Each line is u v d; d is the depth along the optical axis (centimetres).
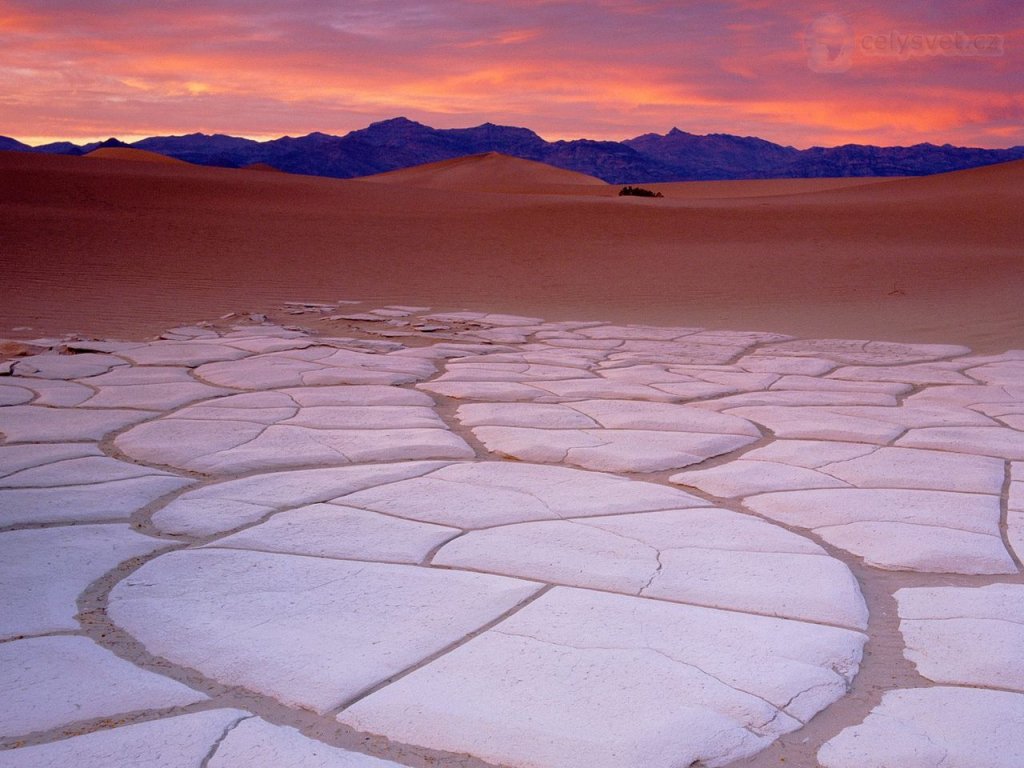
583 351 918
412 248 1992
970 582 333
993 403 661
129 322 1140
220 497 421
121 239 1897
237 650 268
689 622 289
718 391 695
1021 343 1011
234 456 491
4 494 418
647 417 596
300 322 1166
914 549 362
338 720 232
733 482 454
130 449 505
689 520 393
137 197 2502
